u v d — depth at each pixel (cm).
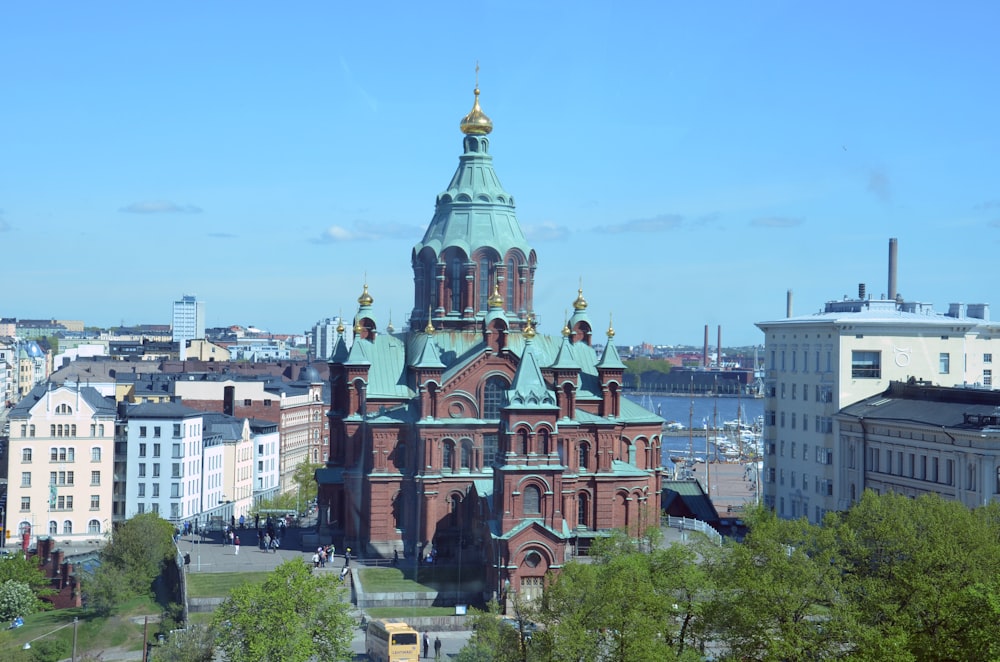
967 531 10038
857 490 16375
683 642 9675
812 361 17712
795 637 8694
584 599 9669
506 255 16712
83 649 13638
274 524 17950
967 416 14012
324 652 10750
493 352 15450
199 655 10869
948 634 8650
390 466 15450
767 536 10100
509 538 13425
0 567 15575
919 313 18662
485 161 17050
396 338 16675
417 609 13400
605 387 16138
